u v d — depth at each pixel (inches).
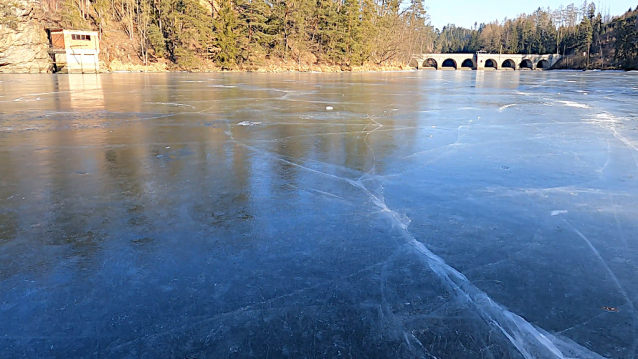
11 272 103.6
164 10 1868.8
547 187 171.9
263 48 2149.4
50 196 157.6
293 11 2192.4
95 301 92.1
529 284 99.9
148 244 119.0
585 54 3262.8
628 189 169.6
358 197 159.3
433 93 677.9
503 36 4712.1
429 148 245.0
